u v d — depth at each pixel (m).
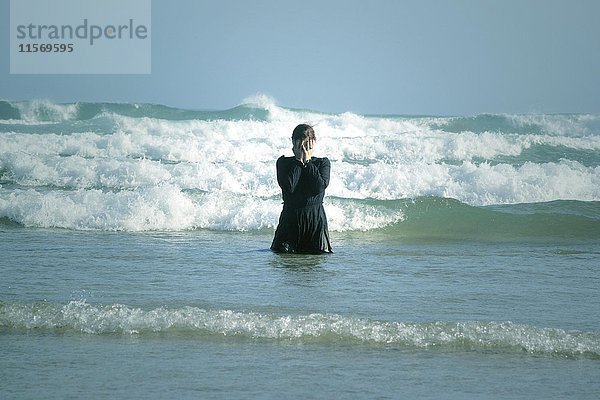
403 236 23.48
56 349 10.52
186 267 17.08
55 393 8.77
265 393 8.83
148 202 25.53
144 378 9.31
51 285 14.75
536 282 15.66
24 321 11.73
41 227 24.61
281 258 18.59
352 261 18.25
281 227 19.73
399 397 8.75
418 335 11.03
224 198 26.11
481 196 30.42
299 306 13.06
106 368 9.70
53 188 32.41
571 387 9.13
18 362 9.93
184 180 32.03
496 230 24.05
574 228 24.09
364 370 9.70
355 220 24.75
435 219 24.78
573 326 11.91
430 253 19.86
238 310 12.73
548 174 32.84
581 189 31.05
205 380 9.26
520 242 22.44
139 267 16.98
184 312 12.02
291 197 19.47
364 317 12.33
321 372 9.59
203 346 10.69
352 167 32.91
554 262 18.31
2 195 26.55
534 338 10.89
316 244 19.62
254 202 25.89
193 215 25.19
